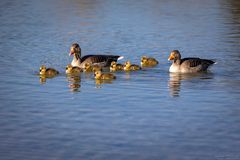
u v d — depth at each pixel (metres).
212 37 39.53
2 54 34.47
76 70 30.45
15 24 44.84
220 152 19.30
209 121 22.23
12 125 21.86
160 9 52.09
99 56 32.22
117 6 53.81
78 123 22.09
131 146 19.81
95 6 53.94
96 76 29.05
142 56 33.78
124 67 30.91
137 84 27.92
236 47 36.28
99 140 20.36
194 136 20.66
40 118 22.70
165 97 25.61
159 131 21.19
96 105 24.42
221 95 25.83
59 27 43.69
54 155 19.09
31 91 26.61
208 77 29.23
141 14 49.31
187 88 27.09
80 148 19.66
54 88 27.17
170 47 36.69
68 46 37.06
